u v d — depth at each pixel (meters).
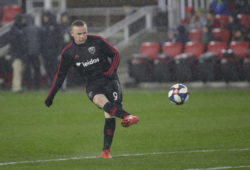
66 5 81.38
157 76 62.97
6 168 22.20
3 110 45.12
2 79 66.19
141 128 34.47
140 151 26.41
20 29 60.59
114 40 77.19
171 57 63.59
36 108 46.19
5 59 65.81
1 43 72.94
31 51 60.81
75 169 21.66
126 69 70.81
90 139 30.67
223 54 60.81
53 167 22.25
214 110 42.88
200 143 28.36
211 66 60.47
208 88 60.81
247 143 28.06
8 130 34.56
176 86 24.02
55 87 24.55
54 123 37.69
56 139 30.80
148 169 21.34
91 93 23.69
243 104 46.22
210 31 64.62
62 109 45.53
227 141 28.81
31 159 24.58
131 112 42.78
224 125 34.78
